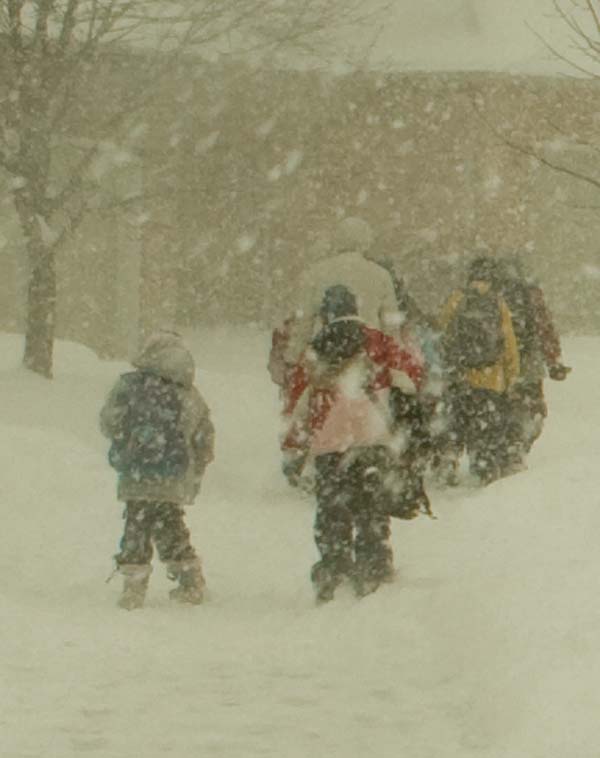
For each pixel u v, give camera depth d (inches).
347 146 2999.5
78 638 927.7
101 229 2827.3
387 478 1114.7
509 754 593.6
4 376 2185.0
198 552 1406.3
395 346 1131.9
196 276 3056.1
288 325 1688.0
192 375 1187.9
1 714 701.9
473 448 1685.5
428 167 3004.4
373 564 1094.4
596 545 961.5
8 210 2623.0
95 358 2453.2
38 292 2229.3
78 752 634.8
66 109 2220.7
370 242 1224.8
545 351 1764.3
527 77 2970.0
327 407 1118.4
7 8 2234.3
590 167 3097.9
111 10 2256.4
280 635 961.5
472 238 3004.4
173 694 759.7
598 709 607.5
